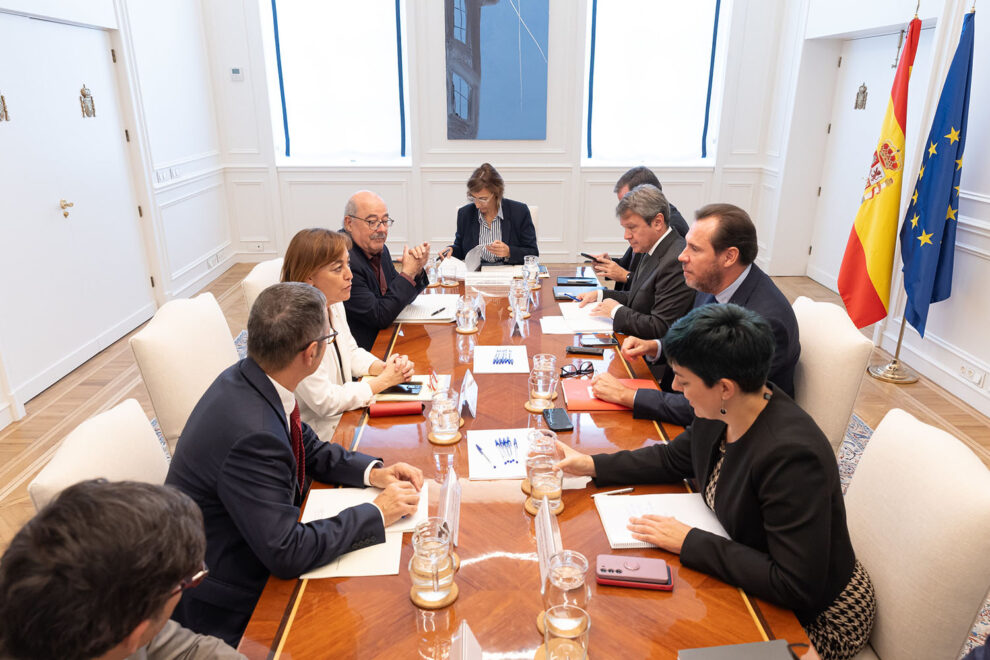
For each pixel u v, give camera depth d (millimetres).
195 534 870
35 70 3898
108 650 794
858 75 5391
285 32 6273
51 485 1319
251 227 6691
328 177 6512
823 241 6039
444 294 3277
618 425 1918
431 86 6180
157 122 5250
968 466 1353
